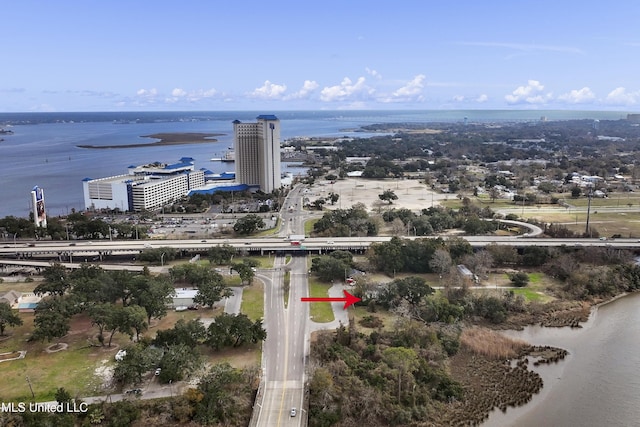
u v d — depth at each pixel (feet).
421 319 646.74
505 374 547.08
